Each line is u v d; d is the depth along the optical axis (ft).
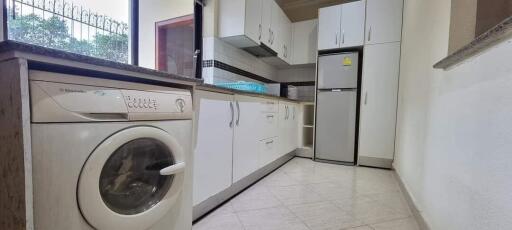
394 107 8.87
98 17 4.63
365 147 9.39
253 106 6.59
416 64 5.85
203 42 8.06
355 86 9.51
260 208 5.32
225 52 8.59
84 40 4.35
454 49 3.52
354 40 9.48
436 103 4.07
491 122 2.36
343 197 6.07
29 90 1.94
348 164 9.68
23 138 1.90
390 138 8.97
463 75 3.03
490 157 2.36
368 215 5.07
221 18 8.11
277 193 6.28
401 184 6.66
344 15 9.66
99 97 2.34
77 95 2.19
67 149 2.12
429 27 4.83
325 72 9.98
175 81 3.30
